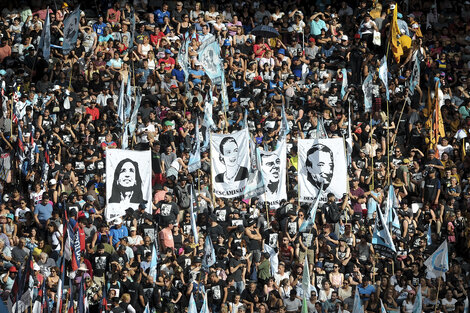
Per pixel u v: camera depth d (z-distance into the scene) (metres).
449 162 55.50
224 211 48.47
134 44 60.44
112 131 53.84
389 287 46.22
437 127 56.50
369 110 57.06
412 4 67.62
